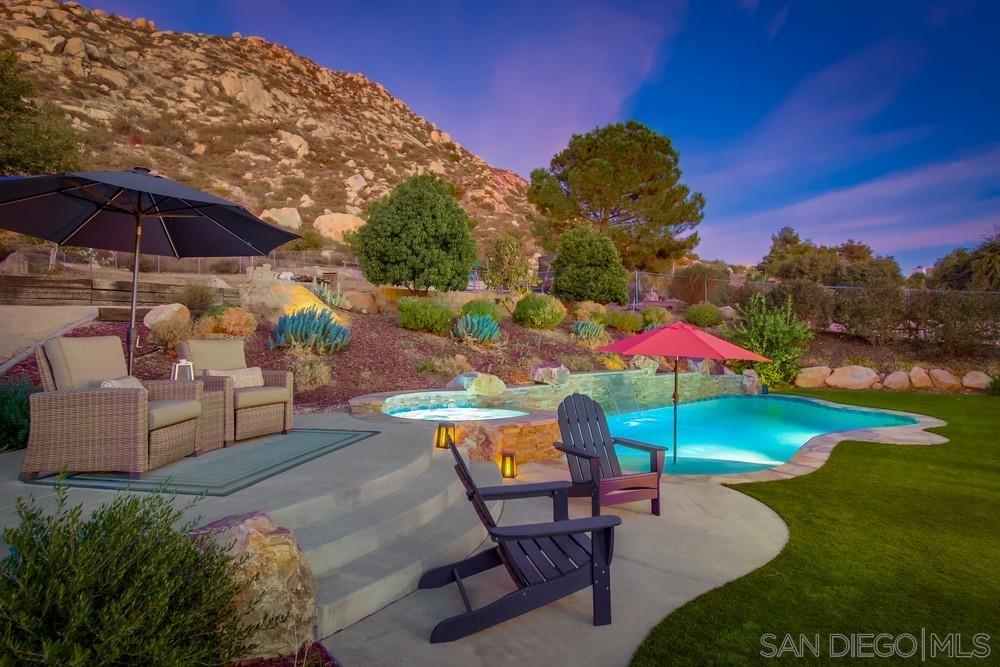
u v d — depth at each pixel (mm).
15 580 1690
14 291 10875
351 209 49781
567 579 2928
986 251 25000
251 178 51375
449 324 14094
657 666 2502
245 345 9977
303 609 2494
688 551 4062
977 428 9664
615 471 5184
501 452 6457
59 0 71875
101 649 1613
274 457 4852
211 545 2172
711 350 6625
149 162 44250
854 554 4000
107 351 5203
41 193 5492
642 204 27500
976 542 4254
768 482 6125
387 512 3820
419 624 2883
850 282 32531
